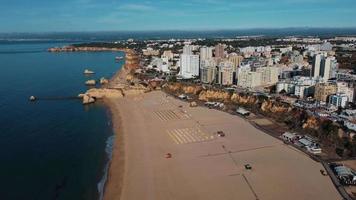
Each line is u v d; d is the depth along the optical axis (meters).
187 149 163.25
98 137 182.88
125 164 147.12
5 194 122.50
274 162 146.25
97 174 138.50
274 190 122.50
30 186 128.50
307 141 165.75
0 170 141.12
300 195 118.81
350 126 181.38
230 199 116.94
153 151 161.25
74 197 121.12
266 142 170.88
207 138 178.12
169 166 144.25
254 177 132.62
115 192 123.88
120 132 191.00
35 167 144.75
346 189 122.38
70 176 136.88
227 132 187.88
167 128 197.12
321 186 125.00
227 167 141.88
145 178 133.88
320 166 142.12
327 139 169.62
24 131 192.25
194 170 139.75
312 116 198.50
